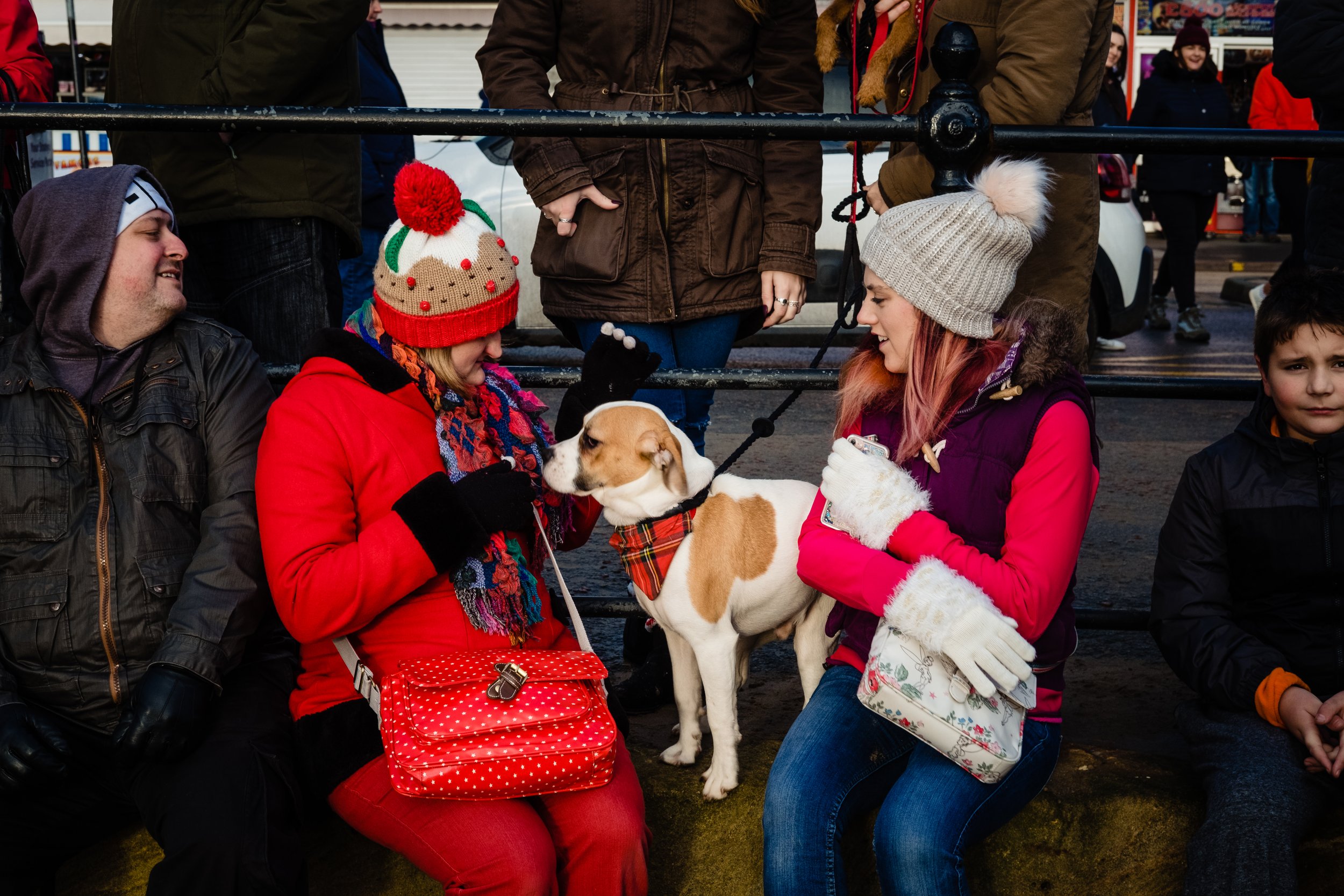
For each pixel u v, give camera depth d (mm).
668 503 2400
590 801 2088
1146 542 4195
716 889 2447
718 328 2973
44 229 2150
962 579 2047
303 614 2059
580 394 2564
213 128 2486
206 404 2266
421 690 2008
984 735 2021
